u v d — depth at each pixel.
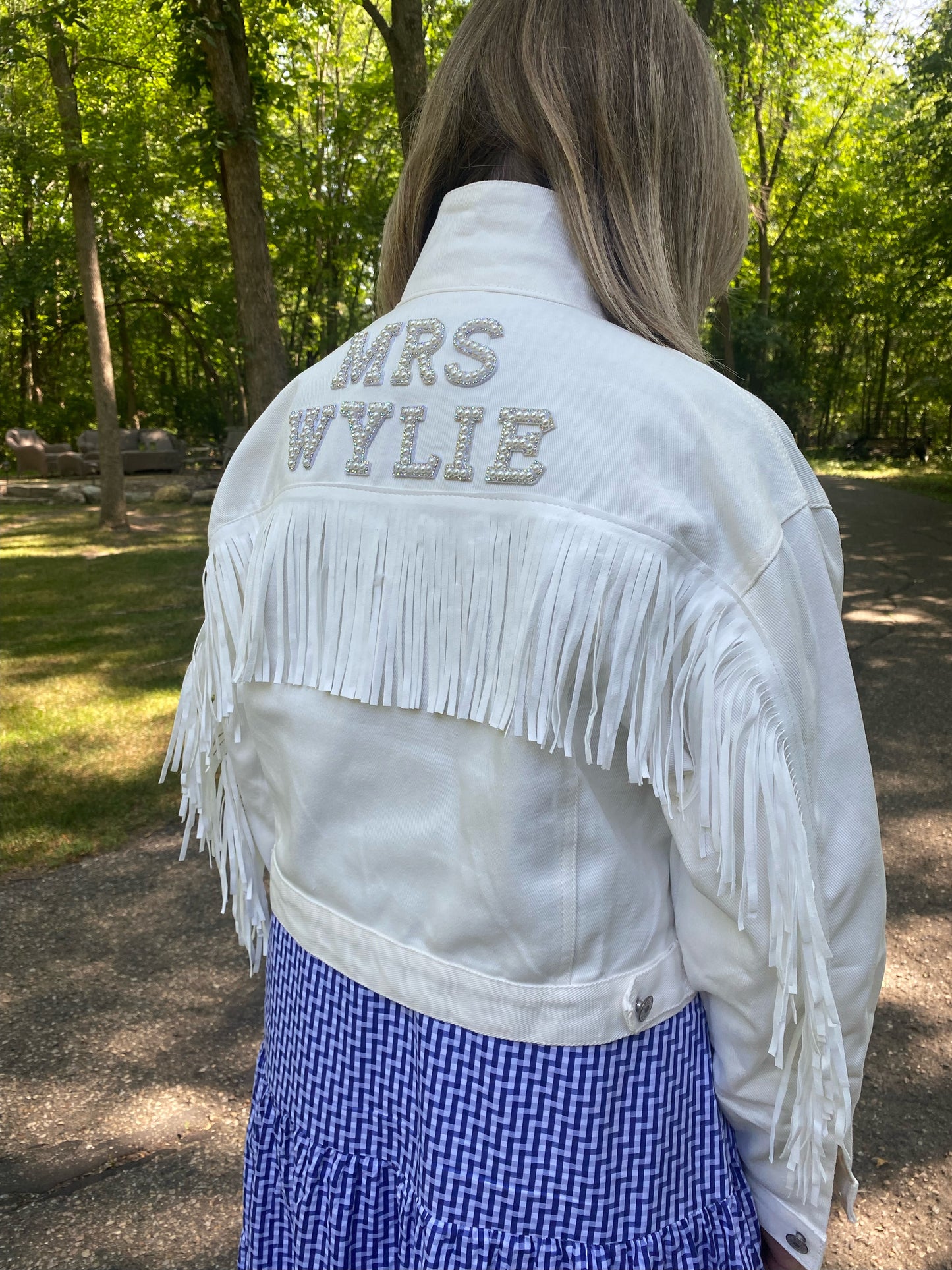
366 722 0.78
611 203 0.75
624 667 0.66
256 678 0.86
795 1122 0.77
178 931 3.13
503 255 0.77
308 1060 0.87
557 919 0.72
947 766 4.38
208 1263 1.92
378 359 0.81
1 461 24.47
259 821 1.00
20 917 3.23
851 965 0.75
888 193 16.83
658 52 0.76
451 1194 0.77
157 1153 2.20
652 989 0.75
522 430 0.70
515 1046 0.75
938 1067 2.39
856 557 10.02
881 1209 1.99
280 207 19.53
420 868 0.78
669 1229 0.77
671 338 0.75
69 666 6.46
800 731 0.68
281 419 0.92
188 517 14.91
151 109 11.86
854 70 21.72
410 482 0.75
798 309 27.62
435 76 0.85
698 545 0.66
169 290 24.83
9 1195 2.09
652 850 0.76
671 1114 0.77
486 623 0.71
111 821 3.96
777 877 0.67
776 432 0.71
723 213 0.82
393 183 20.14
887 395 29.39
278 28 10.48
